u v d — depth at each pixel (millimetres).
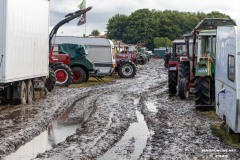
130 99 18391
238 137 10016
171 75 20344
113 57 31953
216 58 11656
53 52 28734
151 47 123438
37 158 8016
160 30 126312
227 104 9961
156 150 8742
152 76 36656
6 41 13820
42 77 19047
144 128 11500
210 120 12562
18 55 15039
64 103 16906
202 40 15430
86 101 17781
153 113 14000
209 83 14422
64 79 25438
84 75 28484
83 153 8414
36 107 15547
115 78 34125
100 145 9141
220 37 11070
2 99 16359
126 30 128125
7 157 8328
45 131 11219
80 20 28172
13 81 14602
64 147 9000
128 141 9875
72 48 28562
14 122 12133
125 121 12438
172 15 130625
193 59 16656
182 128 11289
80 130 11094
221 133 10461
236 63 9102
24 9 15594
